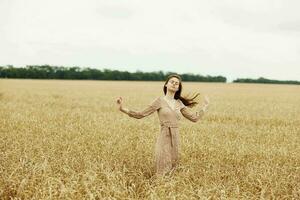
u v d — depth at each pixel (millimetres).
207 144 10648
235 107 25125
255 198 6281
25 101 26031
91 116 16891
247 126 15656
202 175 7660
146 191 6531
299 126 15953
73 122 14781
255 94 47906
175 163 7949
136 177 7414
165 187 6387
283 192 6691
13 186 6570
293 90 64875
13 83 68875
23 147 9523
